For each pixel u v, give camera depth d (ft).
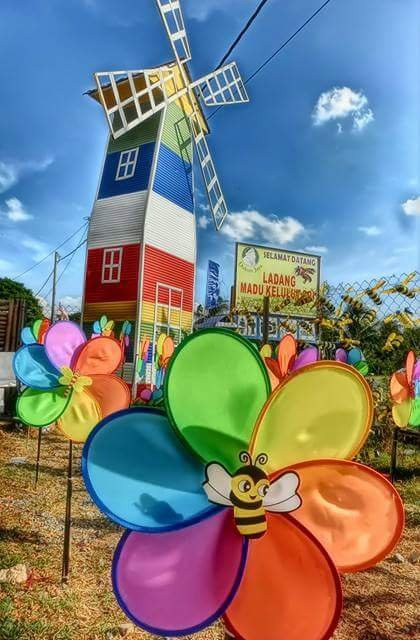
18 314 39.68
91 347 10.72
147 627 4.45
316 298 24.64
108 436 4.74
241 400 4.93
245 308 35.78
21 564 10.27
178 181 50.42
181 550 4.65
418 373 15.10
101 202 49.01
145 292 45.19
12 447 23.35
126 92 50.65
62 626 8.21
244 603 4.68
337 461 4.98
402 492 17.34
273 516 4.89
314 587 4.69
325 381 4.93
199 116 56.29
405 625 8.66
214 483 4.80
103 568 10.48
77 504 14.88
